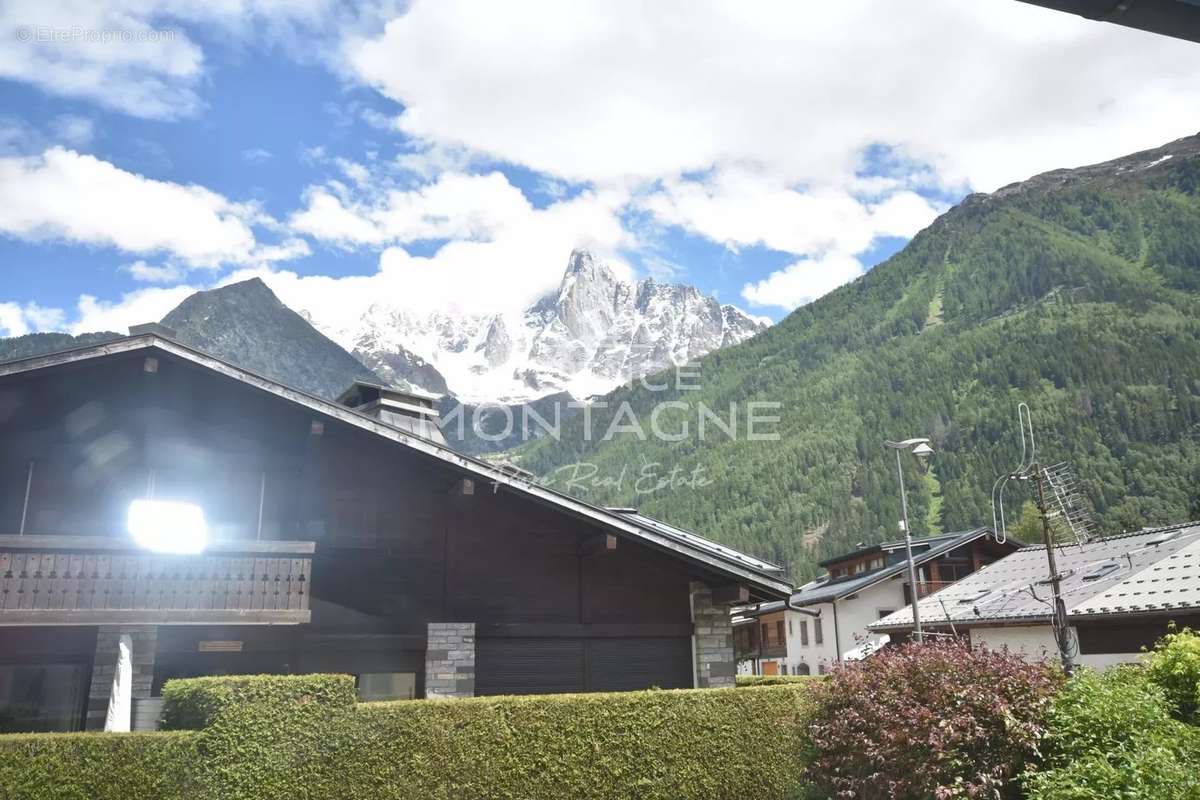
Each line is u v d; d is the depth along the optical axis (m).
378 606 14.67
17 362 12.86
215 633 13.73
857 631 45.28
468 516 15.54
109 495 14.12
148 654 13.18
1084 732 8.61
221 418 14.90
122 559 13.06
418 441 14.48
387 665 14.57
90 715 12.77
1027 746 8.72
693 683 16.09
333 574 14.60
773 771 12.35
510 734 11.10
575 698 11.59
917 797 9.13
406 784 10.45
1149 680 10.62
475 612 15.13
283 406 14.87
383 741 10.48
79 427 14.27
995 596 27.44
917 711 9.12
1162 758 7.76
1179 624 19.77
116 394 14.57
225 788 9.54
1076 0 2.38
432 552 15.18
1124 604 20.62
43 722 12.84
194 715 10.16
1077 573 25.31
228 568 13.52
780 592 16.03
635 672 15.85
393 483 15.30
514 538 15.66
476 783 10.79
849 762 9.95
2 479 13.73
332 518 14.84
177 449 14.59
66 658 13.14
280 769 9.85
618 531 15.29
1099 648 21.62
